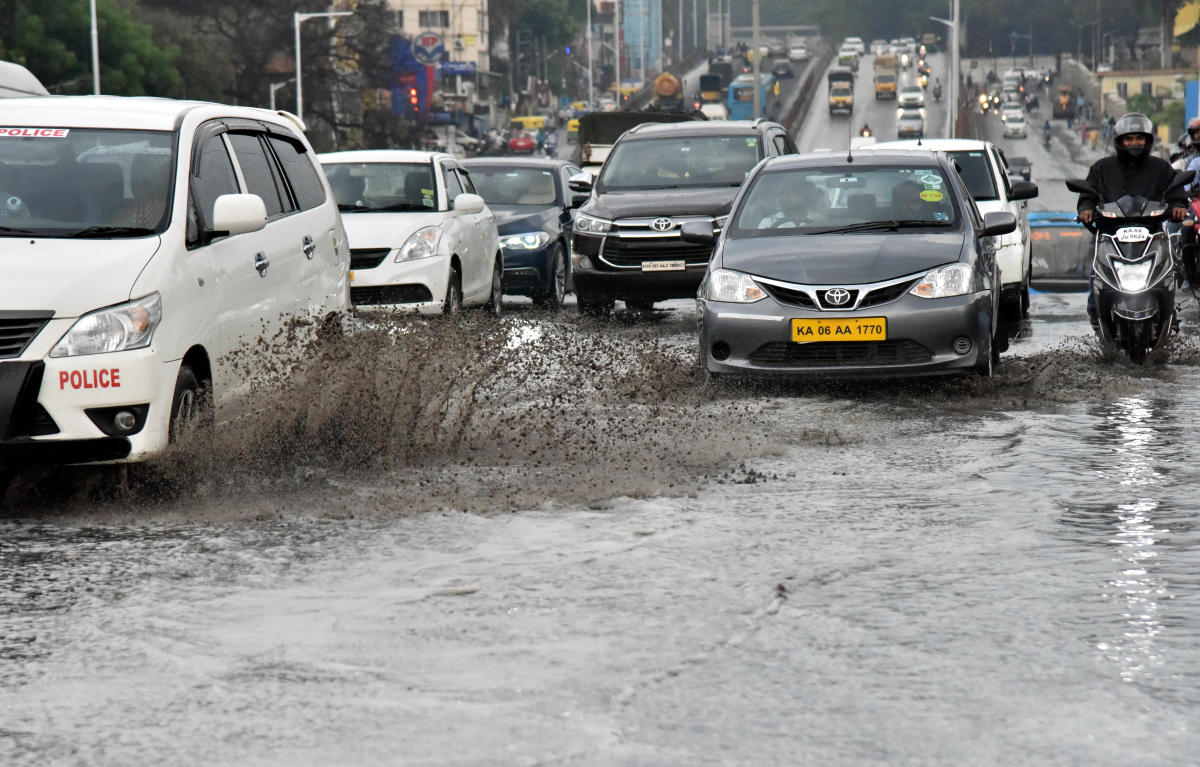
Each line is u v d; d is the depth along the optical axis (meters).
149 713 10.89
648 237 43.50
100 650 12.40
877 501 18.03
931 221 29.19
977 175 43.69
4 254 18.70
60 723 10.73
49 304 18.08
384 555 15.54
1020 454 20.97
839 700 10.95
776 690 11.18
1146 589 13.95
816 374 26.58
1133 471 19.69
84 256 18.77
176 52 186.25
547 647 12.28
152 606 13.74
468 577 14.59
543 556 15.41
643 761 9.80
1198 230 39.88
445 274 38.78
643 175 46.34
